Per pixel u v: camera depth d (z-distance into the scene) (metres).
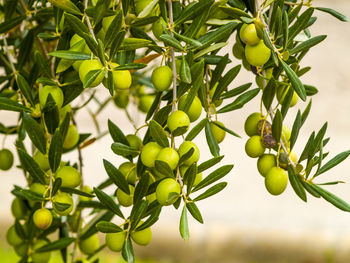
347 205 1.10
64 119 1.18
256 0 1.11
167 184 1.07
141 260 3.44
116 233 1.13
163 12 1.11
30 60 1.34
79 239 1.32
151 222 1.11
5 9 1.26
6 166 1.30
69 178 1.15
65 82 1.14
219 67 1.14
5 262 2.65
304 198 1.12
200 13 1.11
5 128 1.30
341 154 1.11
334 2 5.96
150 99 1.45
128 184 1.14
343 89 5.85
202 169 1.09
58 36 1.14
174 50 1.10
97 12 1.08
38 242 1.32
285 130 1.16
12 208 1.32
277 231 3.51
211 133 1.14
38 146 1.15
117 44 1.08
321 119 5.73
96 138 1.34
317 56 5.96
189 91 1.09
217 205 4.34
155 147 1.09
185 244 3.54
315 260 3.30
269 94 1.13
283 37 1.10
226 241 3.54
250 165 5.02
